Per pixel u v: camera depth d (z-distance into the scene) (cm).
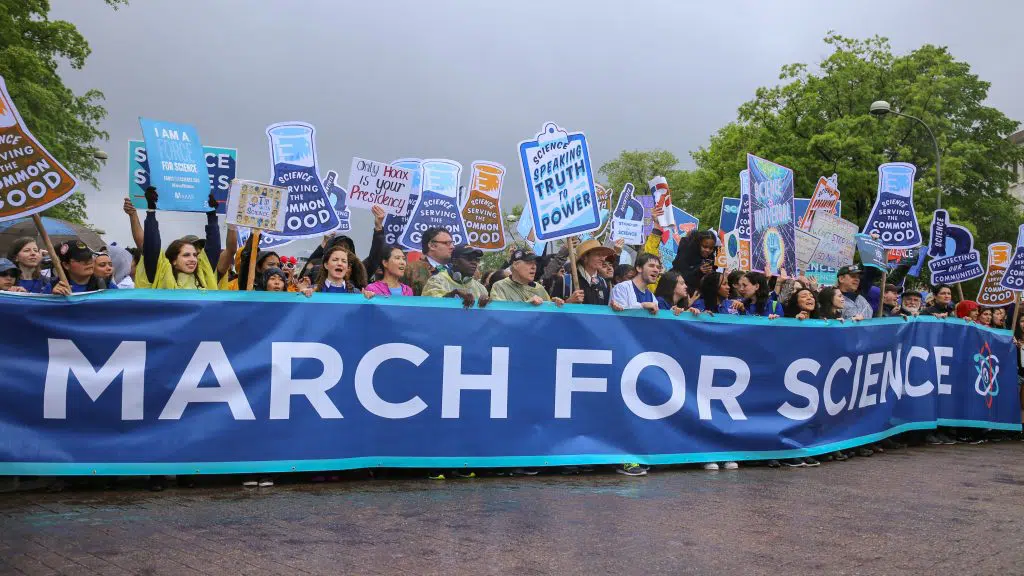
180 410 538
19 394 511
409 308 594
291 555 388
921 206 2903
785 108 3269
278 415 557
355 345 578
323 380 569
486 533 439
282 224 609
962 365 959
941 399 939
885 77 3180
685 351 686
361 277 646
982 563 405
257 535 423
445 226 836
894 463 764
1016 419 1014
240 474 573
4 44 2523
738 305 780
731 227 1273
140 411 531
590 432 641
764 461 742
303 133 715
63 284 530
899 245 1010
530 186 699
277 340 559
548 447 626
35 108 2514
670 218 935
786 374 735
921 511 528
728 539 441
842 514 512
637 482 614
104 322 529
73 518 453
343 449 571
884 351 850
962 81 3119
